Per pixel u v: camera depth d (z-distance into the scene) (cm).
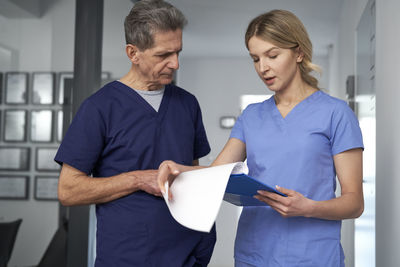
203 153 158
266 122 139
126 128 135
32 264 221
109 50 267
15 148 214
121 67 285
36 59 224
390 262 186
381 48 206
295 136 133
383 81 202
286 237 133
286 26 127
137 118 137
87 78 240
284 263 132
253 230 139
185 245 138
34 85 223
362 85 271
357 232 291
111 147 135
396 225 175
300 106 135
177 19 127
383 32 202
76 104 239
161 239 134
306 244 131
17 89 216
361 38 277
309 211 117
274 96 143
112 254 133
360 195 127
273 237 134
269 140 136
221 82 624
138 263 132
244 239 141
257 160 137
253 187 111
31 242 221
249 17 467
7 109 211
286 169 133
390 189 186
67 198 131
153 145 137
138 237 133
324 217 121
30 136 220
